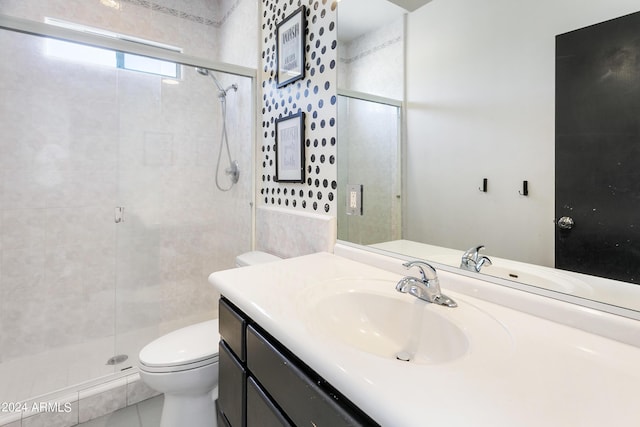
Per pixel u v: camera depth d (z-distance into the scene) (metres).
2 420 1.31
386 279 1.03
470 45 0.90
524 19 0.78
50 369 1.72
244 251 2.13
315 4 1.45
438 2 0.98
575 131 0.71
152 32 2.19
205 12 2.41
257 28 1.91
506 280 0.83
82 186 1.98
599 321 0.65
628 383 0.50
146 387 1.63
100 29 2.01
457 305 0.81
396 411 0.44
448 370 0.53
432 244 1.03
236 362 0.92
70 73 1.90
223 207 2.38
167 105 2.21
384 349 0.85
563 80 0.72
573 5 0.70
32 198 1.84
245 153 2.07
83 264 1.99
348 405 0.56
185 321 2.32
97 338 2.04
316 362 0.58
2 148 1.75
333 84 1.37
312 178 1.52
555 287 0.74
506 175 0.84
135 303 2.16
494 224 0.87
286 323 0.71
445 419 0.42
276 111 1.78
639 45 0.61
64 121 1.90
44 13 1.85
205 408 1.28
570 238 0.72
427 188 1.04
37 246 1.86
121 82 2.05
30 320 1.85
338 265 1.19
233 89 2.18
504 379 0.50
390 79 1.14
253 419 0.83
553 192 0.75
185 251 2.33
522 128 0.80
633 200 0.63
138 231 2.16
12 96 1.76
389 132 1.15
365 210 1.25
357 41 1.25
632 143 0.63
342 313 0.91
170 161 2.25
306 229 1.52
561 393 0.47
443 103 0.98
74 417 1.45
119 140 2.07
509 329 0.68
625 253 0.64
